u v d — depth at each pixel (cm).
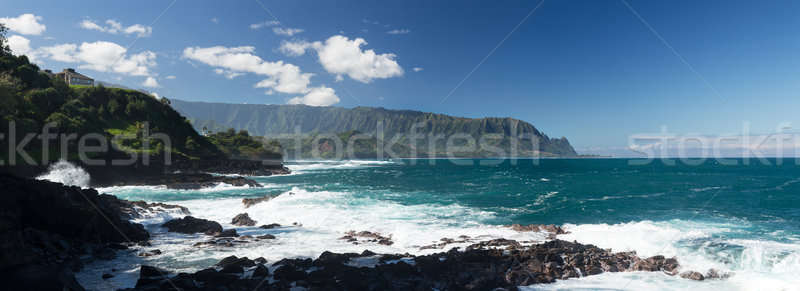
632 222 2173
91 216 1530
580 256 1357
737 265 1312
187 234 1861
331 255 1332
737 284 1141
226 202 3269
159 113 10369
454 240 1723
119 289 980
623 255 1414
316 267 1200
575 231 1908
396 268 1119
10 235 905
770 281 1151
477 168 12412
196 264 1287
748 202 3391
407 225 2145
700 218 2498
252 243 1669
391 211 2653
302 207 2712
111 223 1612
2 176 1509
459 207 2994
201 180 5384
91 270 1180
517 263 1270
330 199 3186
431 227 2094
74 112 7106
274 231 1994
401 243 1705
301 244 1656
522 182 5934
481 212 2736
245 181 5338
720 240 1645
